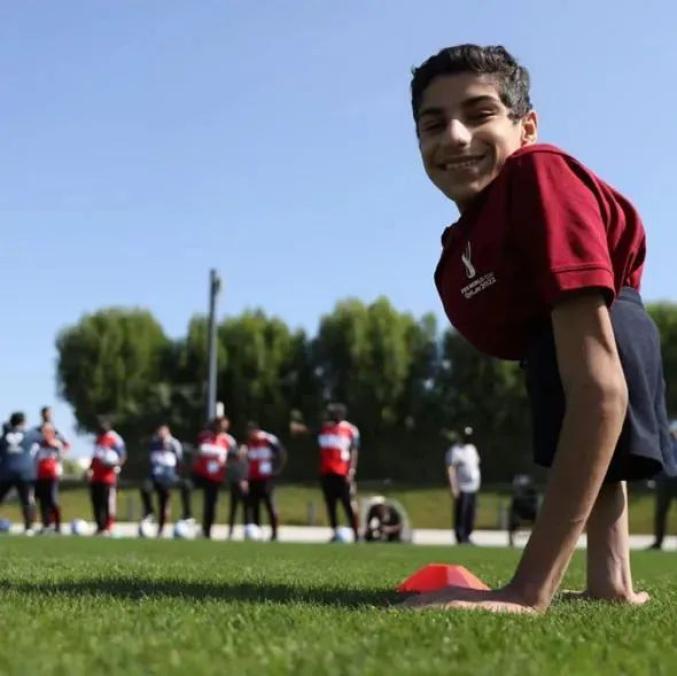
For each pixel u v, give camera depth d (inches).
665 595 150.5
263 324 2123.5
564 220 111.8
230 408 2108.8
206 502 699.4
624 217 124.7
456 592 108.1
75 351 2170.3
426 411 1924.2
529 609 103.3
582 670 63.8
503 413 1815.9
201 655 66.7
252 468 682.8
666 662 67.2
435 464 1900.8
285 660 64.8
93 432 2155.5
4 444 692.1
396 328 1987.0
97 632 78.2
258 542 543.5
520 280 120.0
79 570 180.5
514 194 117.6
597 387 106.1
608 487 137.5
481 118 125.4
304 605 107.6
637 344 121.5
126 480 1898.4
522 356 133.2
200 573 180.1
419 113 129.8
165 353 2182.6
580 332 108.1
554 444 120.3
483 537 952.9
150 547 380.8
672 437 131.0
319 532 986.1
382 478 1907.0
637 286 130.0
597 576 137.5
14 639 72.1
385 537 705.6
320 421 2053.4
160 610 97.1
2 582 142.0
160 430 735.7
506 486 1686.8
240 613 95.2
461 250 128.7
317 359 2080.5
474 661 66.1
